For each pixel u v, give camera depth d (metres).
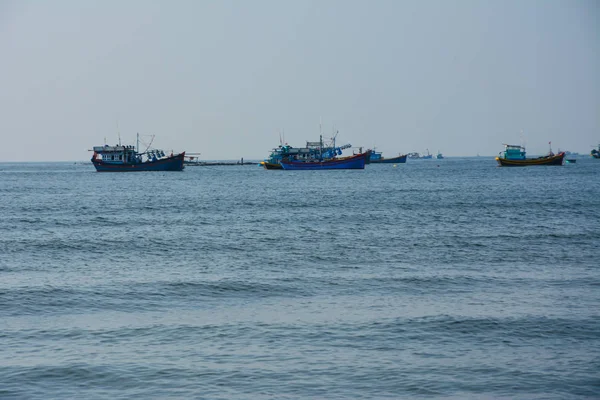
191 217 93.62
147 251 61.19
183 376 27.17
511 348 30.39
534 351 29.95
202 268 51.50
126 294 41.94
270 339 31.86
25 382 26.62
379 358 29.09
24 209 108.50
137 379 26.91
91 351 30.22
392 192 148.50
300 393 25.55
